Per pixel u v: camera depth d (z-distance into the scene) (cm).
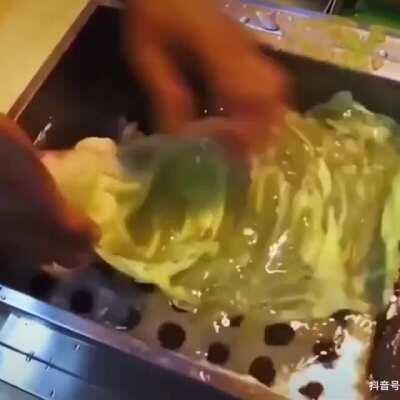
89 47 88
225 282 81
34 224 76
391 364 76
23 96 85
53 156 85
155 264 82
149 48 82
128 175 85
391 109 87
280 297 80
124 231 83
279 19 87
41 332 74
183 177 85
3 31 96
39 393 78
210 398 67
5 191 73
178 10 78
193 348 79
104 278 83
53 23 96
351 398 75
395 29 90
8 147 70
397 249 81
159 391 71
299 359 78
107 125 91
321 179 85
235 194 84
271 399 64
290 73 87
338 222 83
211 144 85
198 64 81
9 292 71
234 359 78
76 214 79
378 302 79
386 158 86
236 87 80
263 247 82
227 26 79
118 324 81
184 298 81
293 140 86
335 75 86
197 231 83
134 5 79
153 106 90
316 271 81
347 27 86
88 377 76
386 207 83
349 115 88
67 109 89
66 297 82
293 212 83
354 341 78
